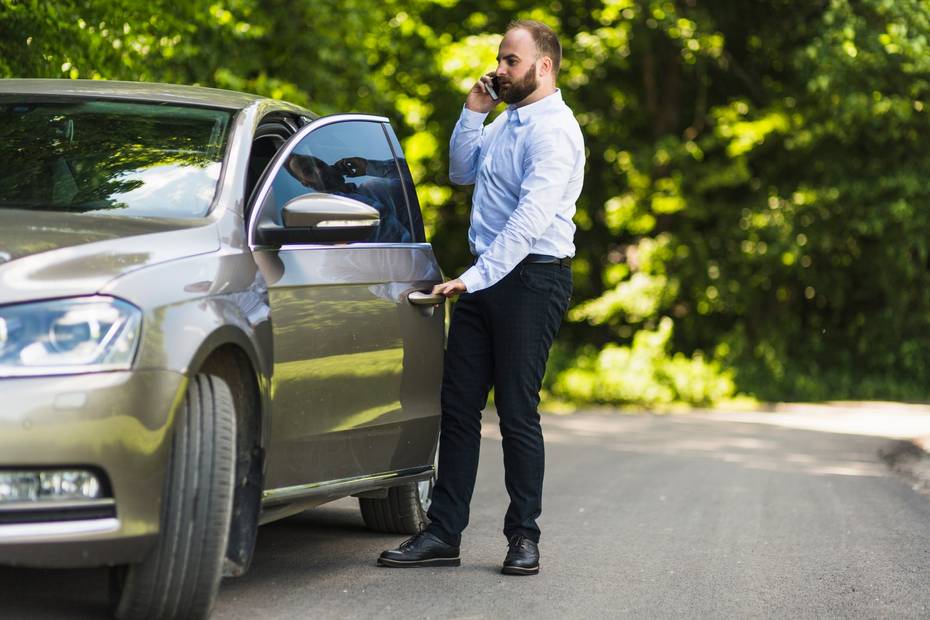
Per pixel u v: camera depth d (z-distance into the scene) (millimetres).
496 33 32281
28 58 11289
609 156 33344
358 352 6836
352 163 7406
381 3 25734
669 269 32031
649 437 18672
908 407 27953
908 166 30906
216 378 5664
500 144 7414
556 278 7336
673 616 6398
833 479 13164
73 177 6312
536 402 7398
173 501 5395
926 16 29047
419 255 7695
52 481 5012
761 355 31688
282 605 6266
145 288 5332
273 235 6281
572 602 6617
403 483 7469
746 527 9453
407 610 6293
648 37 31812
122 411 5094
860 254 32031
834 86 29516
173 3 15844
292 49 21578
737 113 32688
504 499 10680
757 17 32688
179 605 5508
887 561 8211
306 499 6523
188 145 6555
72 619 5738
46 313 5086
